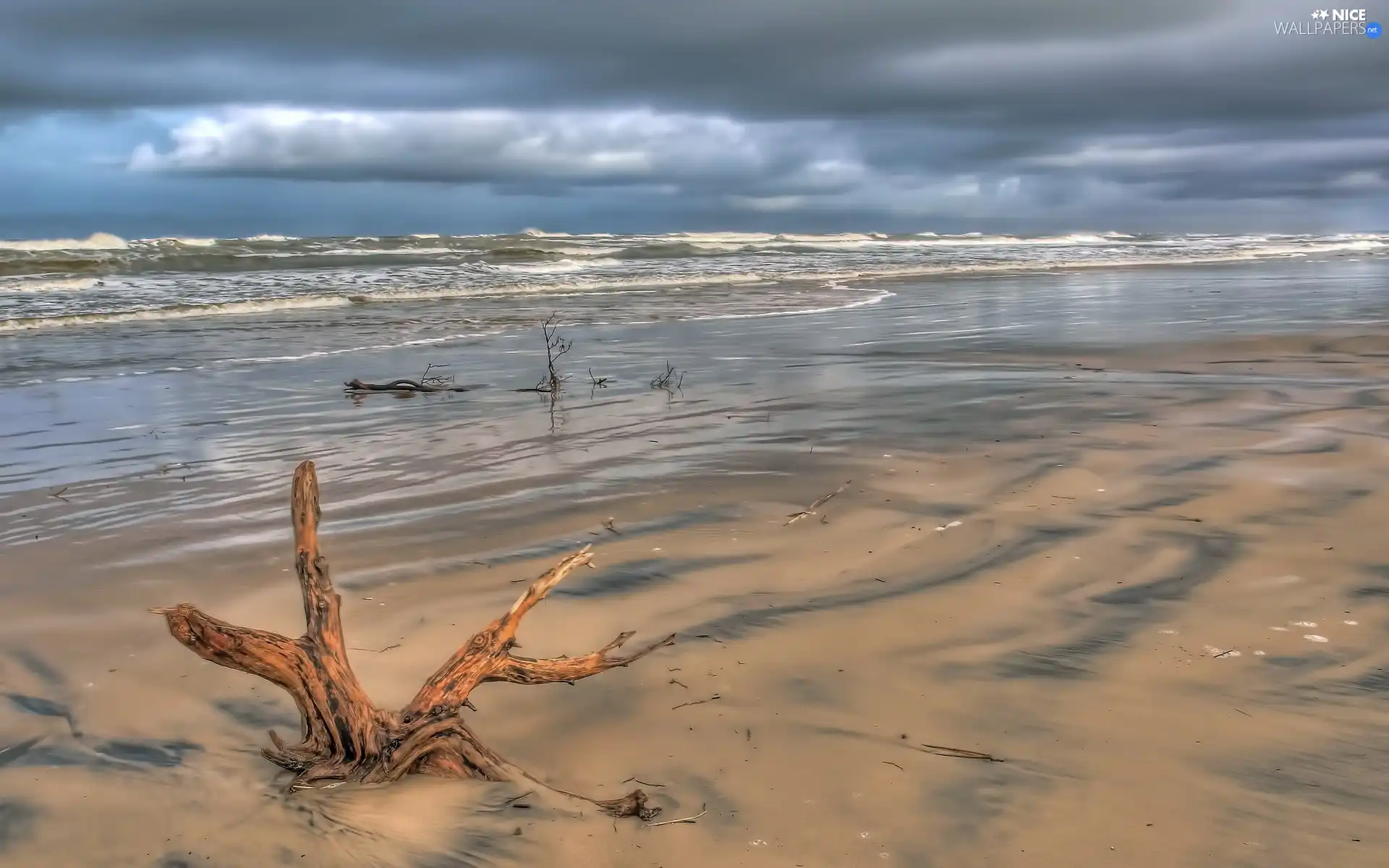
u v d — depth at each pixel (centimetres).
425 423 891
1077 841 282
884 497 623
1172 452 714
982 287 2389
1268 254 3981
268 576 505
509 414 932
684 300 2091
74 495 663
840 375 1131
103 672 391
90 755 327
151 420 916
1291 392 957
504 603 461
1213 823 289
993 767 321
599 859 273
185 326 1611
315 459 762
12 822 288
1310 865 271
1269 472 653
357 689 308
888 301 2058
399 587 481
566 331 1577
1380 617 432
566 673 334
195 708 360
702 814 295
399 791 298
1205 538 532
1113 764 322
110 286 2170
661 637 423
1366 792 305
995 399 952
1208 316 1670
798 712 358
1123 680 380
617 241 4603
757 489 649
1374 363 1152
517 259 3275
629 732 344
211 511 626
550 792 302
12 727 347
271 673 300
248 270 2697
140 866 268
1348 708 358
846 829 288
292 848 275
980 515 580
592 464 729
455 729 312
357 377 1162
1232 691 371
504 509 616
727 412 918
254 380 1134
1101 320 1639
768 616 443
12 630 434
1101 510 583
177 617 283
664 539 551
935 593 468
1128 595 461
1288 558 502
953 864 273
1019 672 387
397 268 2780
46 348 1359
